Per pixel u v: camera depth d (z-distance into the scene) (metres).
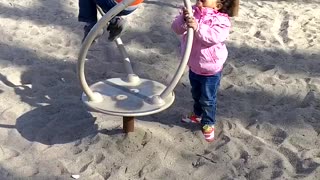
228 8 3.25
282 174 3.18
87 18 3.40
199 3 3.21
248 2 6.59
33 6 6.06
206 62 3.27
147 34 5.40
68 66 4.58
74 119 3.72
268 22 5.86
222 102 4.04
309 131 3.65
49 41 5.13
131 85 3.49
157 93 3.38
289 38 5.42
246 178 3.16
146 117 3.77
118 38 3.53
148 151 3.36
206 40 3.15
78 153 3.35
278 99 4.12
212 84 3.37
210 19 3.16
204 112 3.46
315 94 4.15
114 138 3.46
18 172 3.16
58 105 3.90
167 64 4.74
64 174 3.15
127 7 3.02
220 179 3.15
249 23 5.78
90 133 3.54
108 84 3.50
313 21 5.96
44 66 4.53
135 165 3.24
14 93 4.06
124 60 3.57
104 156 3.31
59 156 3.32
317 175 3.16
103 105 3.22
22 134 3.54
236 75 4.53
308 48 5.19
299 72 4.61
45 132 3.56
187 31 3.07
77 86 4.21
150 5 6.29
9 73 4.36
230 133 3.63
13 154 3.34
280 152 3.42
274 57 4.95
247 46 5.16
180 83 4.36
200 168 3.24
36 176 3.12
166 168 3.22
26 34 5.26
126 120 3.45
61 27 5.49
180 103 4.01
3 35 5.20
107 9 3.24
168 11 6.12
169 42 5.22
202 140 3.53
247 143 3.51
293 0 6.77
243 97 4.16
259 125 3.72
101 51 4.92
